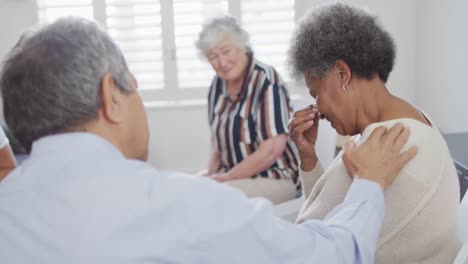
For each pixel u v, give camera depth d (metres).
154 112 3.18
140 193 0.60
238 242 0.62
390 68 0.93
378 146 0.86
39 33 0.64
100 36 0.65
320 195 0.95
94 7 3.11
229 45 2.02
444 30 2.35
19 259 0.58
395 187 0.85
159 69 3.20
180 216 0.60
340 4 0.93
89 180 0.61
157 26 3.13
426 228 0.85
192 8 3.11
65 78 0.61
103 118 0.66
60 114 0.63
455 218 0.91
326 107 0.95
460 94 2.18
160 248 0.58
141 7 3.12
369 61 0.89
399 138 0.86
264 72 2.06
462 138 1.99
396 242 0.87
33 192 0.61
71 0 3.12
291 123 1.25
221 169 2.27
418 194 0.85
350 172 0.89
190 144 3.23
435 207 0.85
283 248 0.67
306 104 2.89
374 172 0.83
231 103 2.15
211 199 0.63
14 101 0.64
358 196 0.81
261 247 0.64
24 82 0.62
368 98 0.92
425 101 2.68
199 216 0.61
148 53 3.19
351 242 0.75
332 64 0.90
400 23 2.88
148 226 0.59
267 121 2.01
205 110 3.17
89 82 0.62
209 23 2.10
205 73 3.21
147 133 0.73
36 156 0.64
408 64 2.93
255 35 3.10
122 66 0.67
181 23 3.12
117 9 3.12
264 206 0.67
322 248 0.70
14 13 3.12
